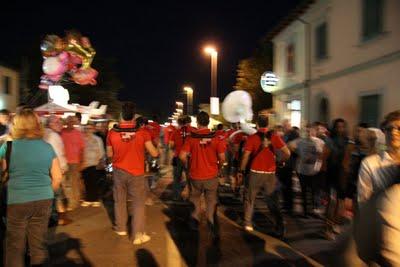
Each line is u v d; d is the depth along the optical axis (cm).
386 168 326
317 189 934
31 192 463
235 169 1102
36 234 477
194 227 768
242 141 923
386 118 343
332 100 1652
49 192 479
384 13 1272
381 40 1292
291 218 903
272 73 2192
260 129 747
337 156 733
